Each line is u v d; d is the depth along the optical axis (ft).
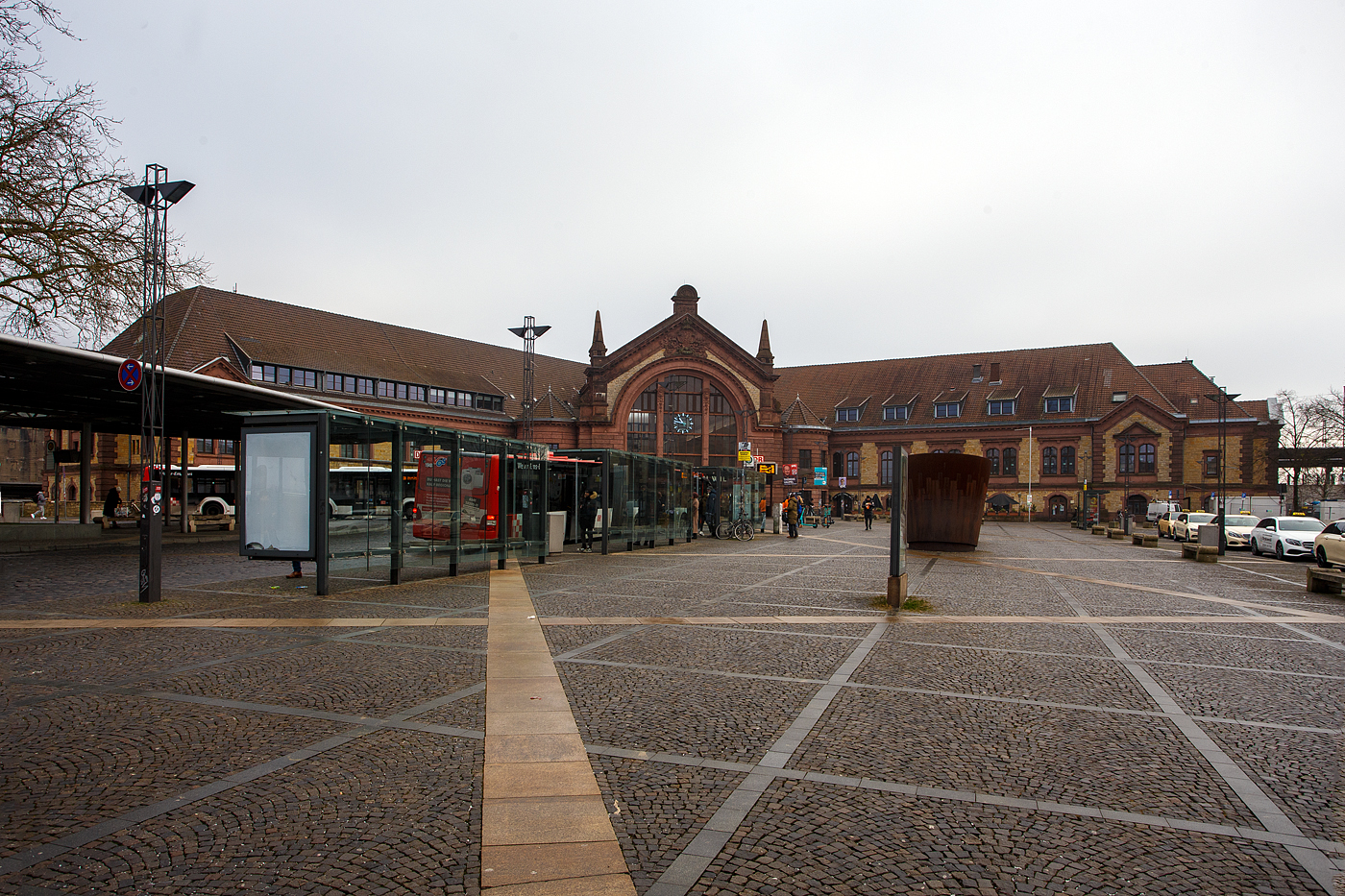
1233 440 195.52
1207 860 13.88
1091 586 56.24
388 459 50.21
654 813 15.53
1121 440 204.03
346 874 12.91
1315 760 19.22
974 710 23.18
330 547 45.55
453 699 23.24
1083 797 16.69
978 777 17.75
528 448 65.92
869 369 248.11
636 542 85.46
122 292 70.28
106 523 107.76
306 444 44.62
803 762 18.56
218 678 25.27
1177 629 38.29
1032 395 218.59
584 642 32.19
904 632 35.94
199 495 144.97
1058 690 25.77
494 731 20.38
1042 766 18.48
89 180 68.33
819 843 14.34
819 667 28.35
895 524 43.60
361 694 23.57
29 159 64.28
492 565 62.23
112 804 15.49
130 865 13.05
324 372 164.25
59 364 57.36
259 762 17.92
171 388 69.77
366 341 181.57
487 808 15.64
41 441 255.70
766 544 99.04
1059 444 210.79
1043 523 202.18
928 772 18.03
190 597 43.19
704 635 34.22
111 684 24.45
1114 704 24.12
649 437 191.01
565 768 17.89
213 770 17.34
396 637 32.40
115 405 80.18
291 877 12.79
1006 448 216.74
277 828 14.55
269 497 45.21
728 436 193.57
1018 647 32.81
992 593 50.52
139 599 41.16
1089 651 32.27
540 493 67.05
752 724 21.44
